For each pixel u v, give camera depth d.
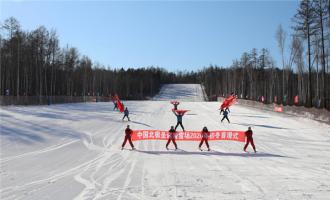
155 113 47.88
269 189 12.44
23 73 85.88
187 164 17.53
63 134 26.89
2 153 19.39
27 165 16.42
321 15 43.47
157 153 20.88
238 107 59.47
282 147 23.78
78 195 11.39
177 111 29.95
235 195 11.57
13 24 63.88
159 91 178.00
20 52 74.31
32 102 59.91
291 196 11.51
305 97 64.56
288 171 15.95
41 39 75.62
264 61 91.12
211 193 11.80
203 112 50.62
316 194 11.78
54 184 12.86
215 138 26.30
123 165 16.94
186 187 12.62
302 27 45.47
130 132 22.12
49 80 95.69
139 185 12.85
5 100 52.91
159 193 11.73
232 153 21.30
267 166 17.22
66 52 95.06
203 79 195.50
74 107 57.00
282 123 36.94
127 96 151.75
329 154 21.28
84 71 107.25
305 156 20.50
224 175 14.91
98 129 30.62
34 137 24.91
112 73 150.88
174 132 22.55
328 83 60.31
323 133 30.30
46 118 36.50
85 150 21.17
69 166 16.41
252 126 34.62
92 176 14.32
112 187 12.48
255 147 23.61
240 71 117.62
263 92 110.19
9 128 28.12
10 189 12.07
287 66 64.25
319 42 45.12
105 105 65.81
